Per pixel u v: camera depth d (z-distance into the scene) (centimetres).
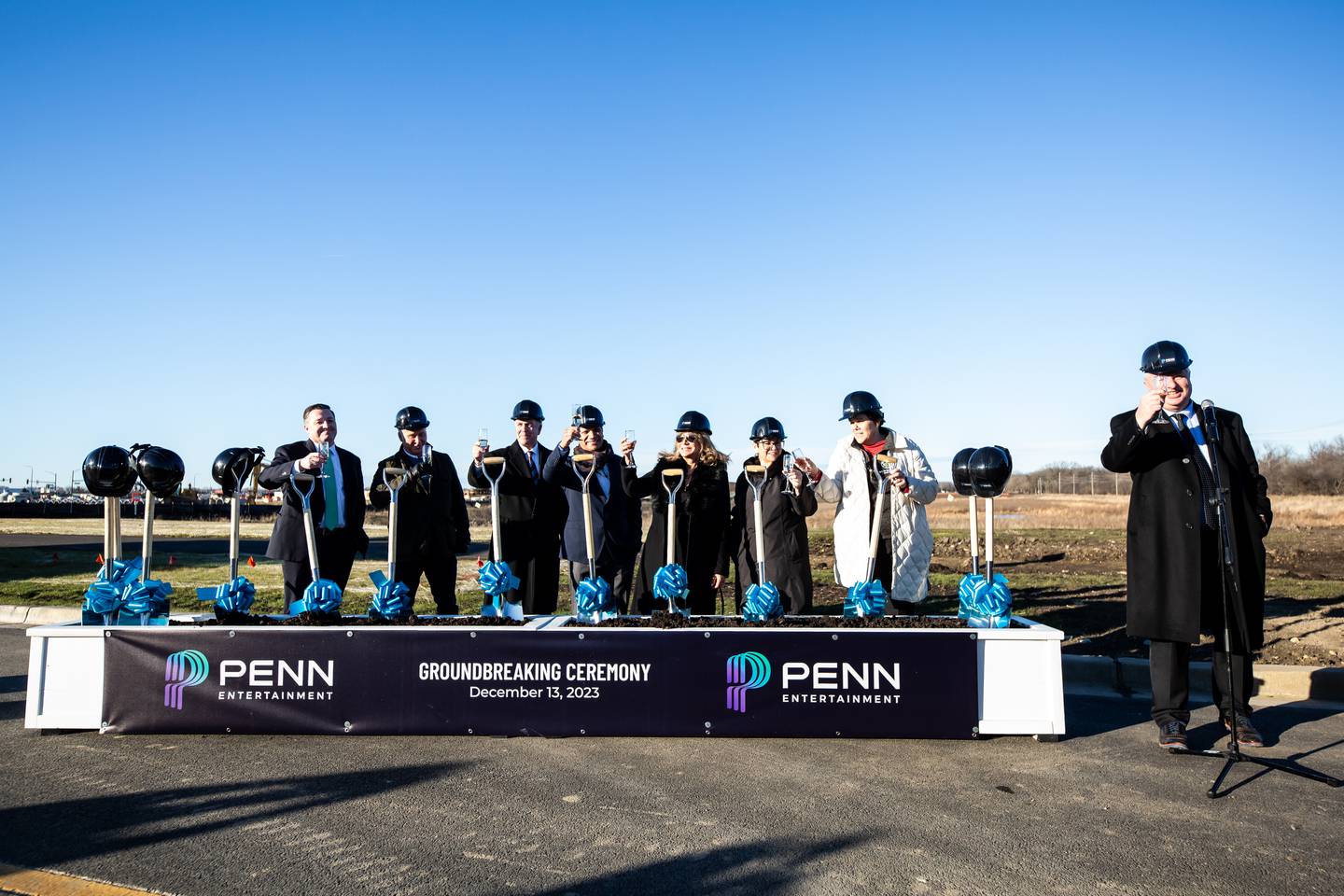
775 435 600
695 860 347
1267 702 611
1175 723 488
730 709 498
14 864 342
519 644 504
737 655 499
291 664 510
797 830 376
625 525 674
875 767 456
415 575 680
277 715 508
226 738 507
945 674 496
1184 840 365
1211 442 477
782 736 499
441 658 507
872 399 600
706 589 646
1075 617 848
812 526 2772
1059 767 457
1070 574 1247
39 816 390
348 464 672
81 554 1708
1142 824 382
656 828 378
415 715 505
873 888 323
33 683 519
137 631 517
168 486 566
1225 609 462
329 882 327
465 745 492
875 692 496
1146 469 502
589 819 388
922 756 474
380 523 3353
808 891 321
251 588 572
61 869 338
